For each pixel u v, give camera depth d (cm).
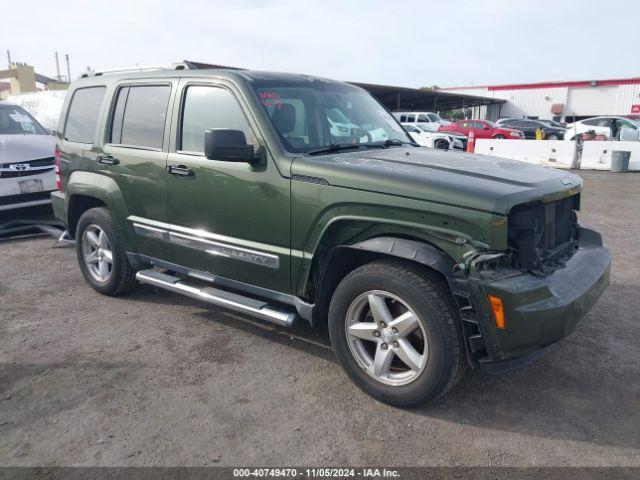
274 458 284
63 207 537
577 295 308
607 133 2372
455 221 294
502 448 291
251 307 380
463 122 2759
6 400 338
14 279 571
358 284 327
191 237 416
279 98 393
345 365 347
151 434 304
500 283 285
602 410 327
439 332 299
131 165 452
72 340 423
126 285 505
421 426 311
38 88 3447
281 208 357
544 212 326
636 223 843
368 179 319
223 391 349
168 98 432
